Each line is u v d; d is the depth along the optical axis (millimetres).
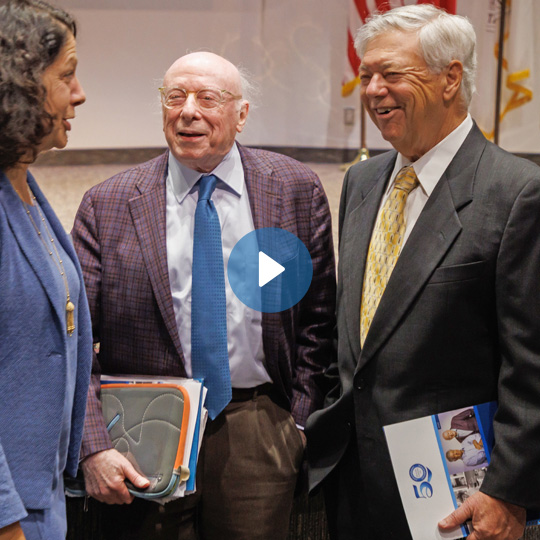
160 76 6469
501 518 1397
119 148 6520
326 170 6148
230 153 1721
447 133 1504
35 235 1174
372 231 1623
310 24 6289
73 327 1262
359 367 1536
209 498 1703
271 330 1687
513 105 5680
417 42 1428
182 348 1675
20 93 1073
